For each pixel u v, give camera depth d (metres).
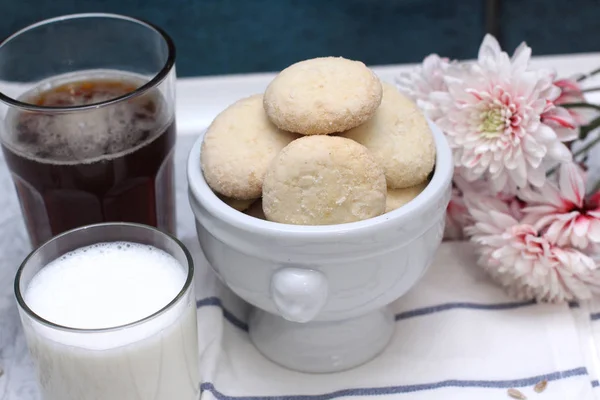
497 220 0.73
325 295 0.65
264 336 0.71
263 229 0.64
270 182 0.64
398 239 0.65
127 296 0.65
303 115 0.64
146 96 0.73
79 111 0.70
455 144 0.72
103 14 0.76
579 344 0.71
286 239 0.64
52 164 0.71
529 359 0.71
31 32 0.76
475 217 0.74
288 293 0.65
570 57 0.89
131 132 0.72
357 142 0.66
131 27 0.77
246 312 0.74
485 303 0.74
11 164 0.73
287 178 0.64
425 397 0.69
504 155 0.71
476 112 0.71
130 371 0.64
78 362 0.63
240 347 0.72
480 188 0.75
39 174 0.72
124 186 0.73
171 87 0.74
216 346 0.71
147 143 0.73
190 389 0.67
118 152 0.72
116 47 0.77
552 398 0.68
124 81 0.76
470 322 0.73
